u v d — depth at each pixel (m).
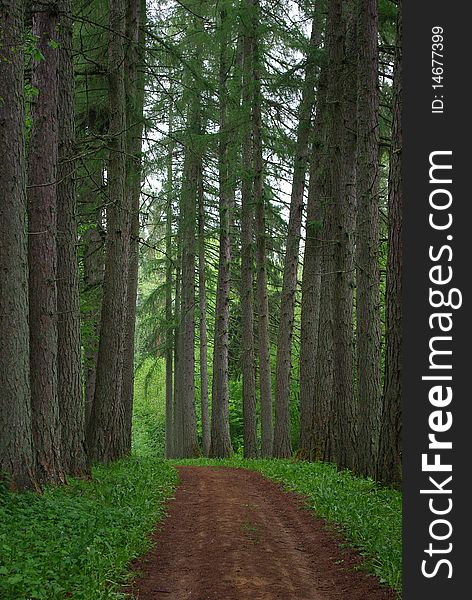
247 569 7.77
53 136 11.54
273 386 38.78
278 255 26.56
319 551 8.70
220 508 11.80
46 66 11.52
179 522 10.60
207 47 20.89
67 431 12.61
